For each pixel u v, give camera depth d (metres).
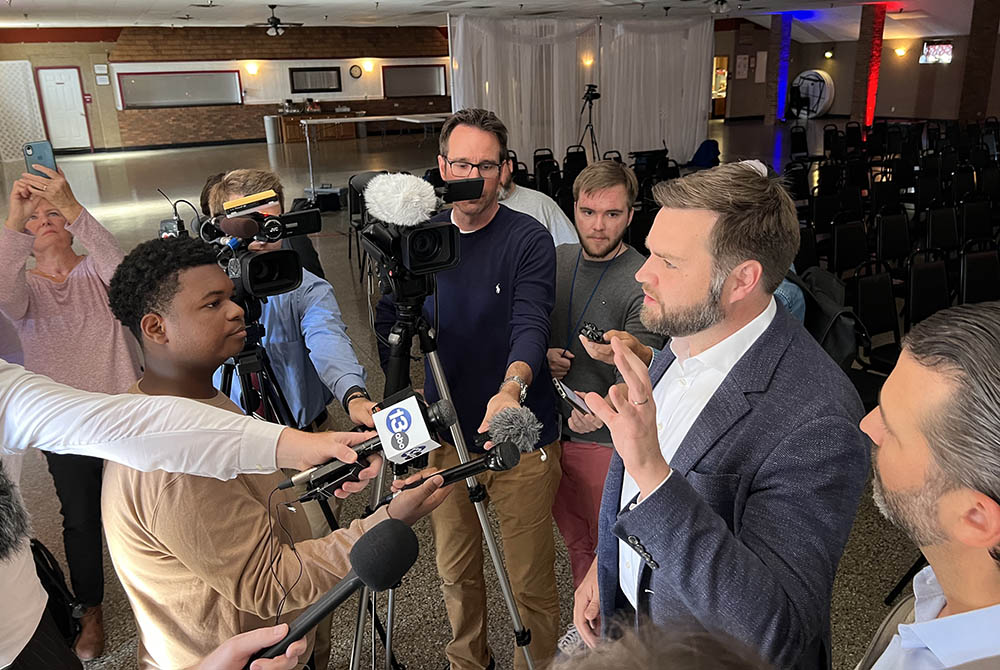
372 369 4.27
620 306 1.93
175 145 19.50
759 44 22.95
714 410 1.04
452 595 1.88
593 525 2.13
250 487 1.13
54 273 2.19
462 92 11.18
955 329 0.66
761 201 0.99
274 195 1.49
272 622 1.16
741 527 1.00
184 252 1.11
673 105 13.02
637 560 1.14
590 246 1.94
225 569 1.02
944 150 8.97
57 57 17.73
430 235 1.35
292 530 1.24
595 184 1.87
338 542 1.09
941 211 5.44
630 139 12.78
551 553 1.84
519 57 11.45
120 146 18.89
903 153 9.54
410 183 1.33
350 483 1.03
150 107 19.11
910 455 0.68
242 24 17.98
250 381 1.54
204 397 1.18
